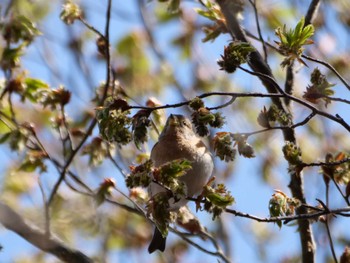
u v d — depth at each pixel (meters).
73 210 10.50
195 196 10.05
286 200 7.83
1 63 10.35
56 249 8.41
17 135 10.05
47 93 10.42
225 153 7.84
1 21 10.37
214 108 7.55
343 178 8.75
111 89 10.78
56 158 11.30
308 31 7.56
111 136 7.43
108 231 12.20
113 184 10.10
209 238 10.58
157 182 7.48
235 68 7.46
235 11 10.34
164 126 10.46
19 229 8.34
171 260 13.22
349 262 8.70
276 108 8.09
